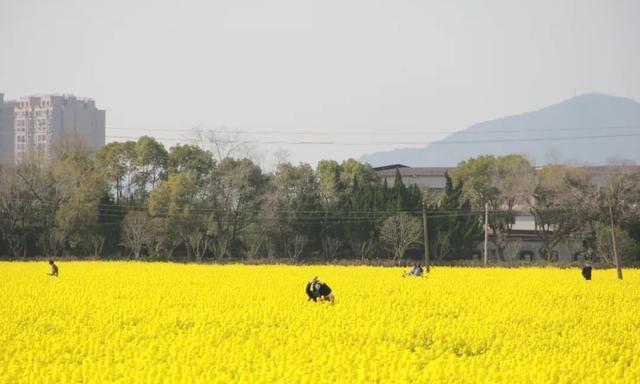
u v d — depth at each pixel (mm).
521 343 78375
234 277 163625
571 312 101375
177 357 69188
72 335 82375
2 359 70312
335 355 68375
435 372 62281
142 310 100312
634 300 121375
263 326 86750
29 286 136125
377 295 122312
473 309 105562
